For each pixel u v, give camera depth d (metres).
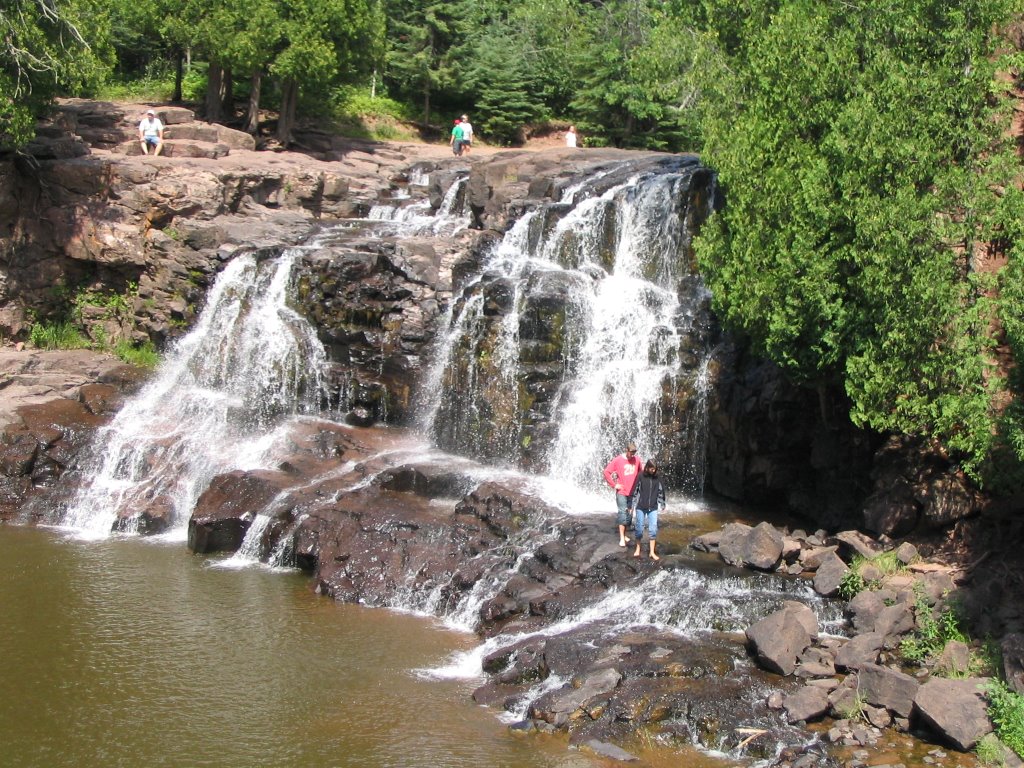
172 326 29.02
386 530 19.67
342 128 44.97
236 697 14.50
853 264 17.28
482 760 12.78
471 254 27.14
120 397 26.61
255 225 30.72
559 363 23.41
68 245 30.08
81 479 24.20
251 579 19.56
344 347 26.58
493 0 52.31
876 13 17.98
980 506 16.47
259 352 26.84
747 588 16.59
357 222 32.78
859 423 16.97
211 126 36.69
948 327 16.03
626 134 47.69
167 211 30.23
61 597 18.31
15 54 27.38
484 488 20.56
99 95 42.41
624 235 26.02
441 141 47.47
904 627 14.90
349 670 15.48
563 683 14.41
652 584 16.88
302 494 21.30
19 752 12.91
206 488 22.59
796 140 18.47
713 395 22.09
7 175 29.16
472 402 23.88
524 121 48.72
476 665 15.71
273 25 36.50
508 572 17.98
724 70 22.14
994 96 17.17
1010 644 13.40
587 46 49.03
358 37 39.38
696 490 22.34
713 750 12.88
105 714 13.94
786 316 17.73
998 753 12.17
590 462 22.48
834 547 17.64
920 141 16.67
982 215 16.20
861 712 13.34
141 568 20.08
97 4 31.08
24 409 25.58
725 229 19.89
